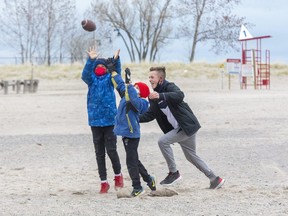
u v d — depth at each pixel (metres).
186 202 8.66
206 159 13.37
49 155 14.55
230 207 8.29
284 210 8.08
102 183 9.91
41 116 24.52
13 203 8.79
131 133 9.20
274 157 13.38
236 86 48.66
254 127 18.88
